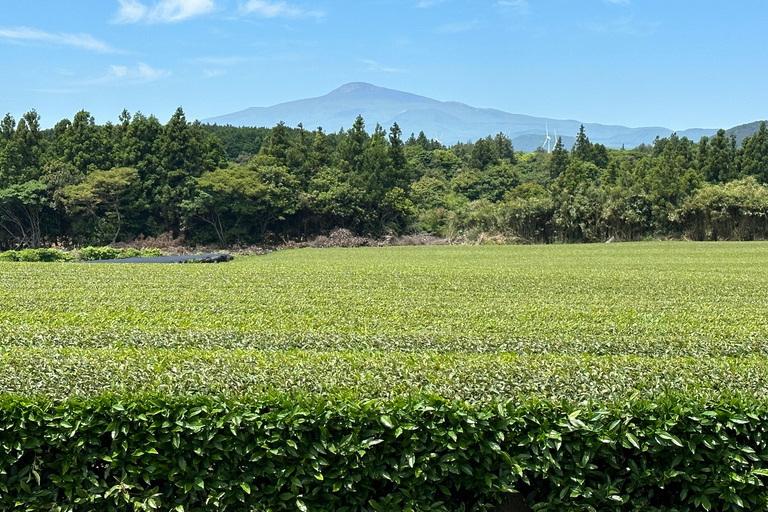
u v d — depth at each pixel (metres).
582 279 22.95
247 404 6.47
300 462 6.39
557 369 7.75
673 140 114.88
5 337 10.60
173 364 7.95
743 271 26.80
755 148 85.69
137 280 21.84
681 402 6.56
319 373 7.59
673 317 14.42
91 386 6.95
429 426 6.36
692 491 6.58
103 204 57.09
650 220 58.81
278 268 26.94
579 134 104.12
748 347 10.34
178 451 6.43
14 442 6.42
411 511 6.35
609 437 6.30
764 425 6.37
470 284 21.44
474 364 7.92
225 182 56.97
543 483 6.72
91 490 6.46
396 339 10.97
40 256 39.94
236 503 6.51
